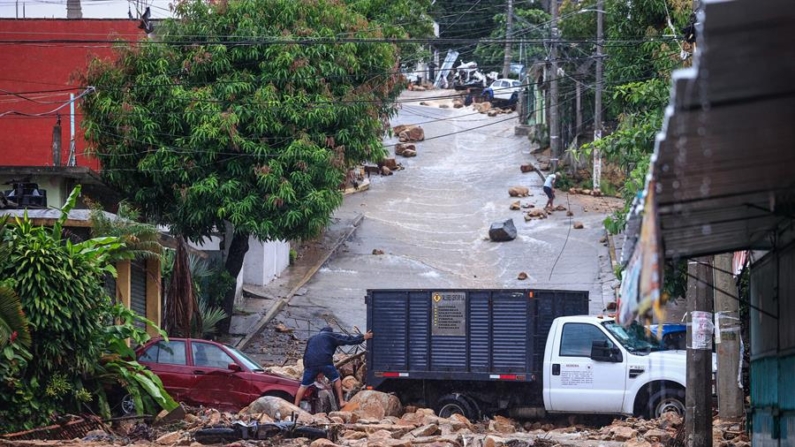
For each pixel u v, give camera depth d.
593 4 67.56
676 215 12.20
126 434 24.08
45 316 23.97
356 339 28.91
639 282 9.15
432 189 74.38
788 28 6.97
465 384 29.03
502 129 94.31
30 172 37.78
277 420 24.91
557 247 57.56
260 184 40.66
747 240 16.27
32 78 53.16
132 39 54.56
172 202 42.56
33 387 23.89
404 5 62.69
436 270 55.31
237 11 42.69
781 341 16.28
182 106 40.94
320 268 56.09
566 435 23.98
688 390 21.86
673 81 7.29
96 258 26.66
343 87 43.47
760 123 8.48
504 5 113.38
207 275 43.66
